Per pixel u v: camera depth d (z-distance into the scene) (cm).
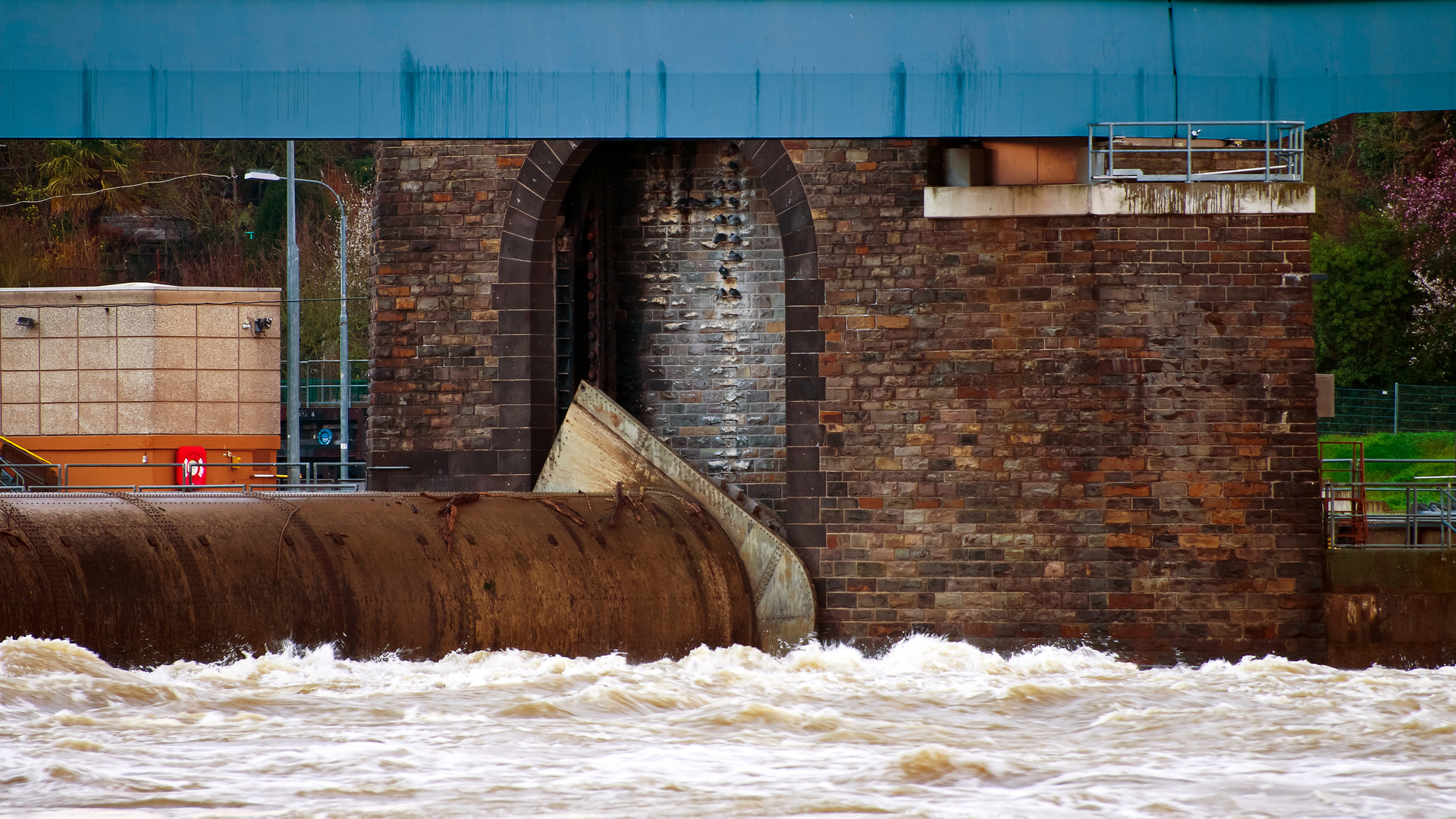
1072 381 6844
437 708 4262
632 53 6431
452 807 3022
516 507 6181
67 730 3703
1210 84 6625
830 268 6956
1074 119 6575
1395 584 6875
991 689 5097
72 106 6209
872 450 6906
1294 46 6644
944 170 7056
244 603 4841
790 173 6988
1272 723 4266
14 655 4231
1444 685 5300
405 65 6353
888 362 6919
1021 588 6819
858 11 6512
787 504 6956
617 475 7156
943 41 6544
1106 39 6600
